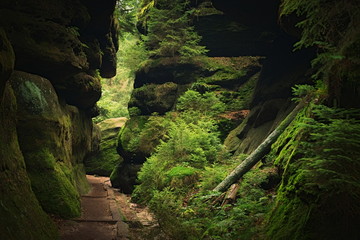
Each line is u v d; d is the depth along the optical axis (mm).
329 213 3773
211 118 13266
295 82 10242
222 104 13375
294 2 5609
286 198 4723
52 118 7957
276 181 6965
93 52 11703
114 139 22953
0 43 4750
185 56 15320
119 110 29047
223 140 13008
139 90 16266
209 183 8383
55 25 8555
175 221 6273
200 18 13664
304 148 4695
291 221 4258
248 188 7066
